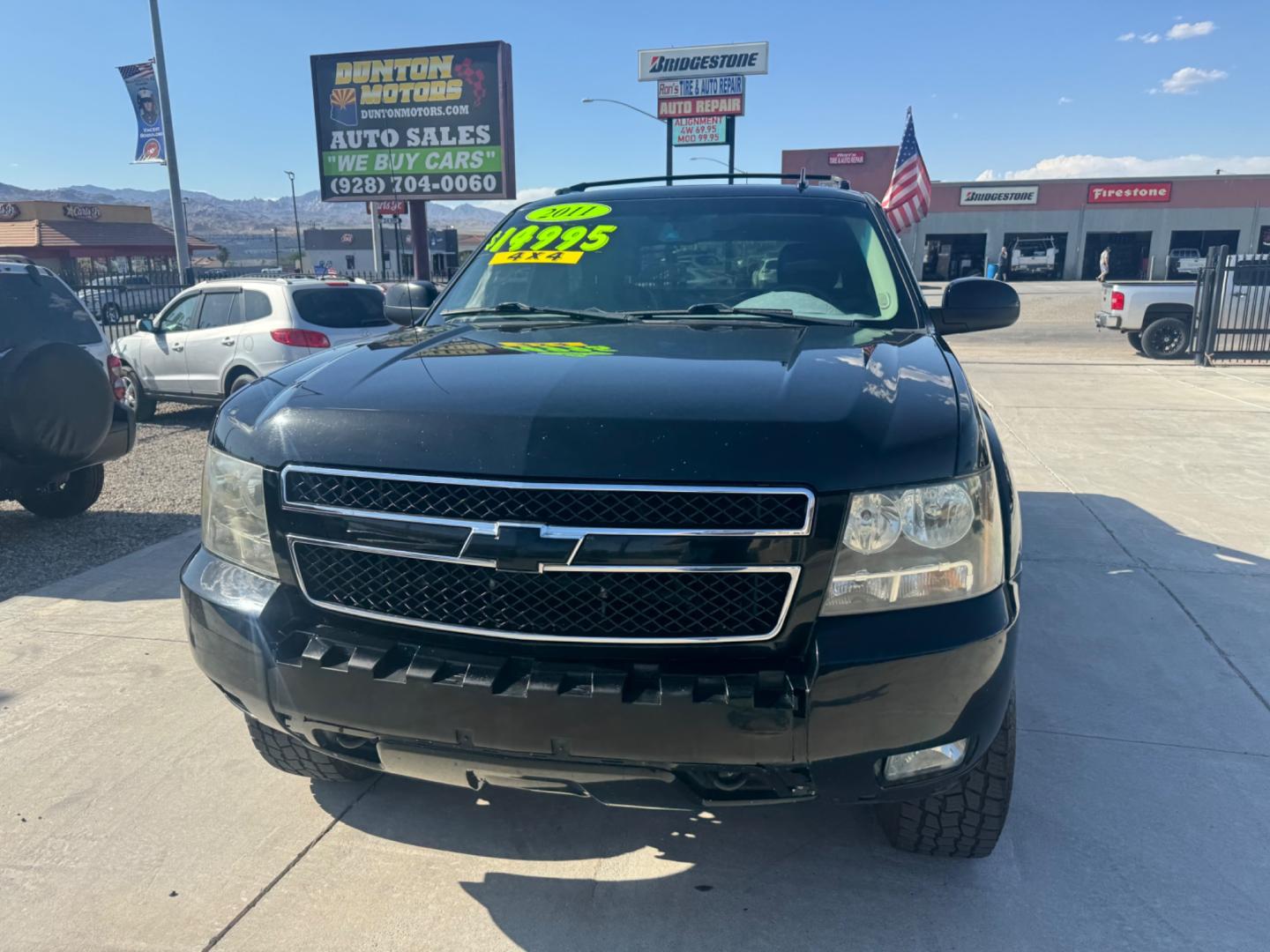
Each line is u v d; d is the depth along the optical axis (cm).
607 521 186
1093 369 1374
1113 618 424
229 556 227
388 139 2333
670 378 218
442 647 203
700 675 190
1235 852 257
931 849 249
